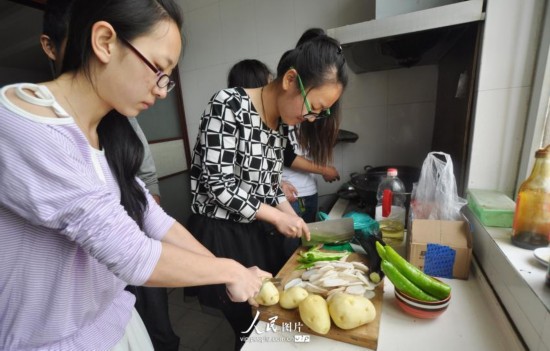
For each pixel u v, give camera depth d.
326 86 0.78
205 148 0.87
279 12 1.82
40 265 0.47
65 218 0.41
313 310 0.60
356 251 0.92
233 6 1.95
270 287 0.70
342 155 1.81
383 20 1.03
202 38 2.12
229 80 1.30
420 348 0.59
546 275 0.55
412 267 0.68
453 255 0.80
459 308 0.70
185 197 2.57
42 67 2.98
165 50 0.46
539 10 0.82
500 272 0.69
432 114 1.56
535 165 0.69
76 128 0.45
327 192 1.93
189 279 0.50
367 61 1.39
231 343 1.50
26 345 0.50
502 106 0.91
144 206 0.68
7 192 0.39
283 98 0.84
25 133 0.38
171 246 0.50
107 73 0.45
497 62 0.89
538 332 0.52
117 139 0.62
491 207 0.83
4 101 0.38
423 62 1.41
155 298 1.20
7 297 0.47
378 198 1.12
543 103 0.82
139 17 0.42
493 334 0.62
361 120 1.73
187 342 1.52
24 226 0.44
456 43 1.13
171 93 2.33
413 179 1.35
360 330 0.60
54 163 0.40
